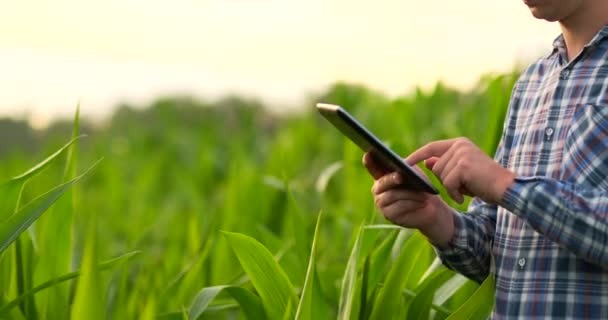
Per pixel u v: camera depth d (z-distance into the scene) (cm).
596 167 195
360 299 238
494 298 220
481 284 238
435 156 221
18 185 224
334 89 666
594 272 198
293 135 661
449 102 520
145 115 1140
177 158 836
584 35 210
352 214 394
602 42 206
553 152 209
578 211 189
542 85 224
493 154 308
